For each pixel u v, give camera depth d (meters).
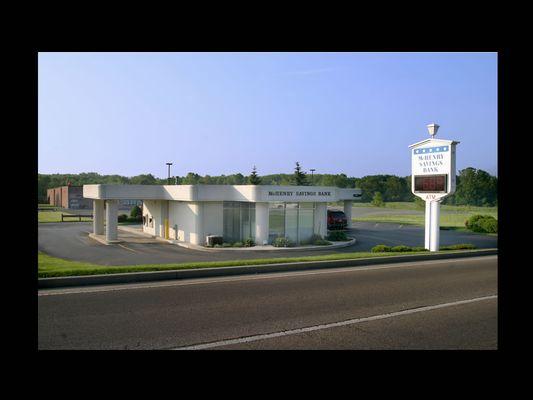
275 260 15.23
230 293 10.64
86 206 75.38
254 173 65.69
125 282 11.83
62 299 9.70
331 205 85.44
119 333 7.40
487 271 14.87
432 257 18.45
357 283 12.30
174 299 9.89
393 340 7.25
